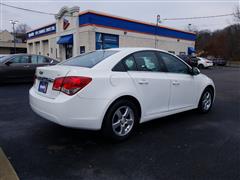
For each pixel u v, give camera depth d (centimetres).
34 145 346
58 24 2427
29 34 3281
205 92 533
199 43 5966
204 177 263
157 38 2744
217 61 3834
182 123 463
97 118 328
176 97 447
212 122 472
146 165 289
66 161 296
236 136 393
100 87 329
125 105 361
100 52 409
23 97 711
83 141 362
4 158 302
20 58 1005
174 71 452
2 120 468
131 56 385
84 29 2036
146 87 386
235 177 264
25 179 254
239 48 5162
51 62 1093
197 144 356
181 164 293
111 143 356
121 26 2239
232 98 754
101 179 257
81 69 332
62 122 314
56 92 327
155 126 441
